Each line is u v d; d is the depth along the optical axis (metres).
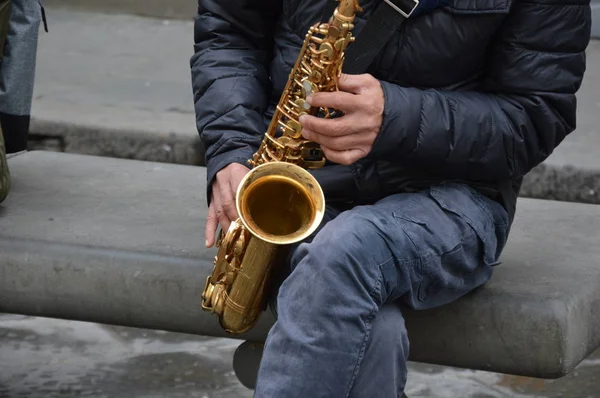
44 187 5.20
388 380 3.41
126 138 6.30
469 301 3.92
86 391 5.38
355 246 3.37
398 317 3.48
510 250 4.42
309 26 3.90
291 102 3.74
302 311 3.35
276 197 3.65
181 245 4.45
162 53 8.16
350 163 3.60
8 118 5.10
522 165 3.78
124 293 4.34
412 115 3.59
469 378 5.51
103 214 4.82
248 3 4.13
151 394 5.38
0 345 5.81
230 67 4.13
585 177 5.70
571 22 3.67
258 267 3.70
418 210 3.60
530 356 3.90
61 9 9.27
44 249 4.42
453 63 3.73
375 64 3.75
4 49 5.05
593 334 4.05
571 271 4.20
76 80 7.31
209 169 3.97
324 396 3.32
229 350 5.80
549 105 3.72
